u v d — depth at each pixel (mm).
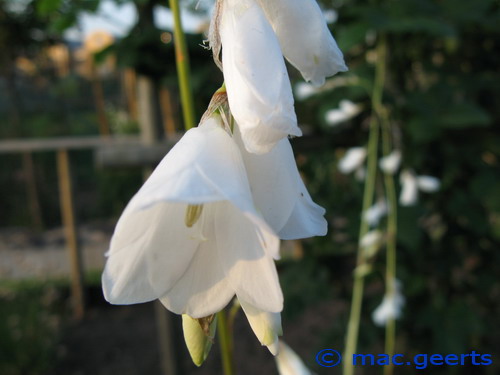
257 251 105
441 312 423
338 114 370
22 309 653
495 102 430
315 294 433
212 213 112
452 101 383
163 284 108
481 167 407
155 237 109
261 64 97
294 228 113
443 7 372
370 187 365
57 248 1043
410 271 429
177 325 439
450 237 442
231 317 168
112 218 1285
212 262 112
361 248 391
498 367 469
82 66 2039
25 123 1464
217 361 557
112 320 706
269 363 561
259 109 95
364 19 334
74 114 1761
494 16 383
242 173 103
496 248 446
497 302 492
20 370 562
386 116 362
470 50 427
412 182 361
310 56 114
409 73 428
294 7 110
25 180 1301
